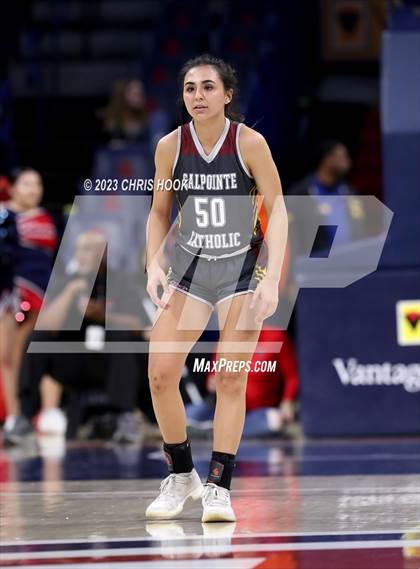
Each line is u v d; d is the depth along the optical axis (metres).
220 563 6.95
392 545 7.49
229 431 8.93
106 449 16.27
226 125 8.74
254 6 33.12
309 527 8.40
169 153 8.84
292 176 31.16
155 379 8.86
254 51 31.66
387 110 16.16
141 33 35.22
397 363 16.31
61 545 7.88
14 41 35.69
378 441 15.91
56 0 33.41
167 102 30.73
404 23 16.39
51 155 30.22
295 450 14.98
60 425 19.31
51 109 32.22
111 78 34.00
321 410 16.50
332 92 33.00
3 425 19.58
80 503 10.18
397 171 16.12
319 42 33.16
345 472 12.13
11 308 18.56
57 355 17.88
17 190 19.02
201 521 8.88
